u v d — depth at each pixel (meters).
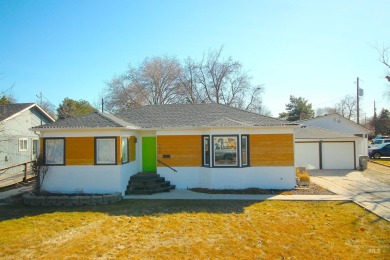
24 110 26.62
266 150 17.27
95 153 15.67
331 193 15.54
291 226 10.05
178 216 11.37
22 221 10.93
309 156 26.88
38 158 15.98
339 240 8.75
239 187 16.72
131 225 10.30
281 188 17.06
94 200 13.71
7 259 7.42
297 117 58.69
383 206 12.63
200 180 17.41
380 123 67.56
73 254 7.76
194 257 7.59
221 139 16.94
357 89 41.50
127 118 19.81
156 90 47.03
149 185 16.16
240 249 8.10
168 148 17.69
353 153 26.53
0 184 18.50
